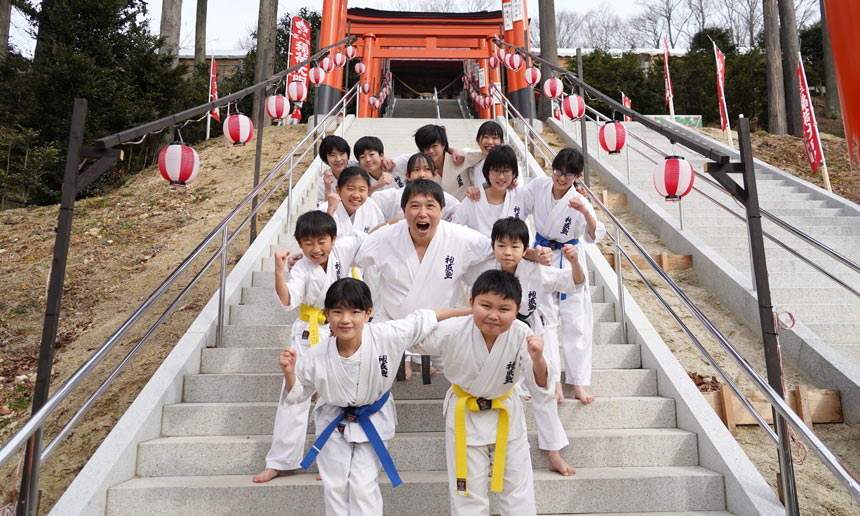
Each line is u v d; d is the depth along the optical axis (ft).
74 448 11.00
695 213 22.12
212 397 11.09
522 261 9.70
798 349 12.85
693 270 17.89
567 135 32.91
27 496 6.67
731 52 61.93
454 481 7.61
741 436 10.80
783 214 22.62
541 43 40.68
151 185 28.50
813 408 11.26
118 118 35.27
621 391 11.26
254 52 55.06
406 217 9.00
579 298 10.94
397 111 61.21
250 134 13.83
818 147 25.91
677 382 10.71
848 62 6.76
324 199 13.83
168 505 8.54
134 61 37.65
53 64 32.76
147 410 9.95
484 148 12.69
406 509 8.71
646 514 8.68
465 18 42.16
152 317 15.87
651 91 57.47
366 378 7.64
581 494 8.81
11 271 19.25
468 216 11.23
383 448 7.63
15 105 34.06
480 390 7.66
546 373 7.52
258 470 9.54
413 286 9.12
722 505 8.83
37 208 26.58
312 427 10.46
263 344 12.87
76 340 15.10
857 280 16.71
